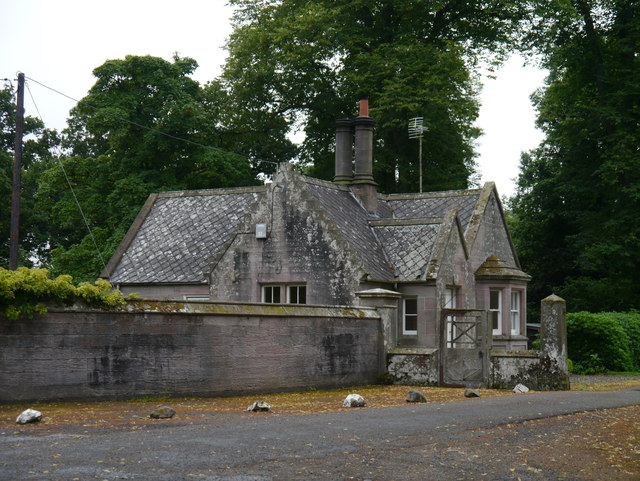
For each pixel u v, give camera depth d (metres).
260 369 16.27
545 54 40.19
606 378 25.56
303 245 23.08
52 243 52.38
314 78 43.88
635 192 37.00
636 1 37.78
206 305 15.33
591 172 40.56
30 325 12.69
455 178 45.00
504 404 13.63
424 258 23.58
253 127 46.16
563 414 12.58
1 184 47.31
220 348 15.47
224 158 40.50
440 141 44.19
